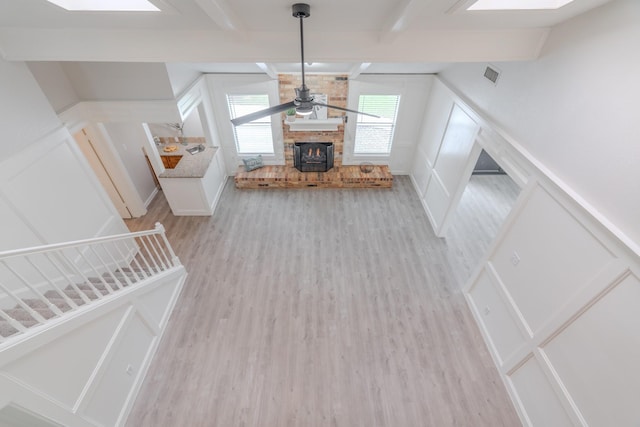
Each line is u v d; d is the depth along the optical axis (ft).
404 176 21.97
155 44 8.64
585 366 7.25
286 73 17.25
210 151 18.69
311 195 19.94
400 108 18.54
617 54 6.15
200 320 12.46
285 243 16.28
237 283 14.06
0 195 8.43
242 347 11.57
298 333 12.07
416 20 7.61
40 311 7.93
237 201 19.38
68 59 8.93
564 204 7.64
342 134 20.06
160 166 16.97
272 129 19.63
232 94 18.15
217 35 8.55
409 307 13.07
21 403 6.08
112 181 16.58
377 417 9.77
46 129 10.27
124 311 9.62
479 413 9.87
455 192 14.40
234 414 9.80
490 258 11.42
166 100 13.21
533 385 9.13
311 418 9.73
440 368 11.00
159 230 12.02
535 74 8.71
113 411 9.00
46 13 6.91
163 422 9.59
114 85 12.77
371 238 16.62
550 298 8.32
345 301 13.30
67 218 10.86
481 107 11.76
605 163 6.53
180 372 10.79
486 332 11.66
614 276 6.36
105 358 8.56
